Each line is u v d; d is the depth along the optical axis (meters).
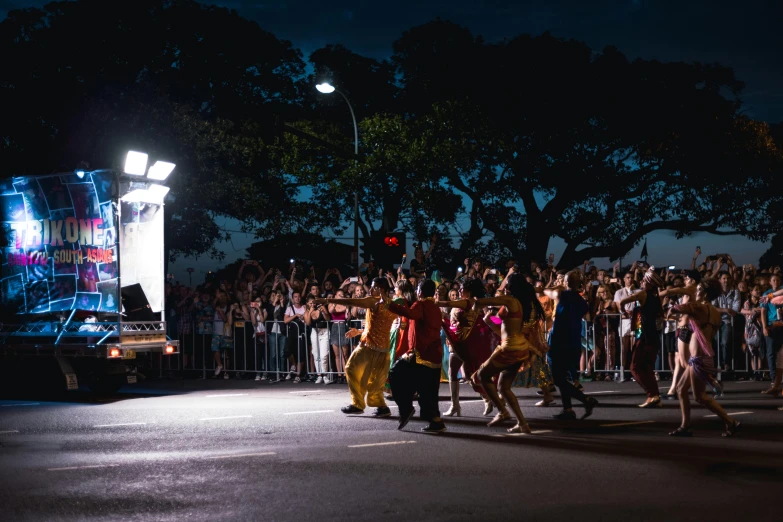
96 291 13.93
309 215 32.94
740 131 34.50
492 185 35.91
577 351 10.70
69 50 26.17
